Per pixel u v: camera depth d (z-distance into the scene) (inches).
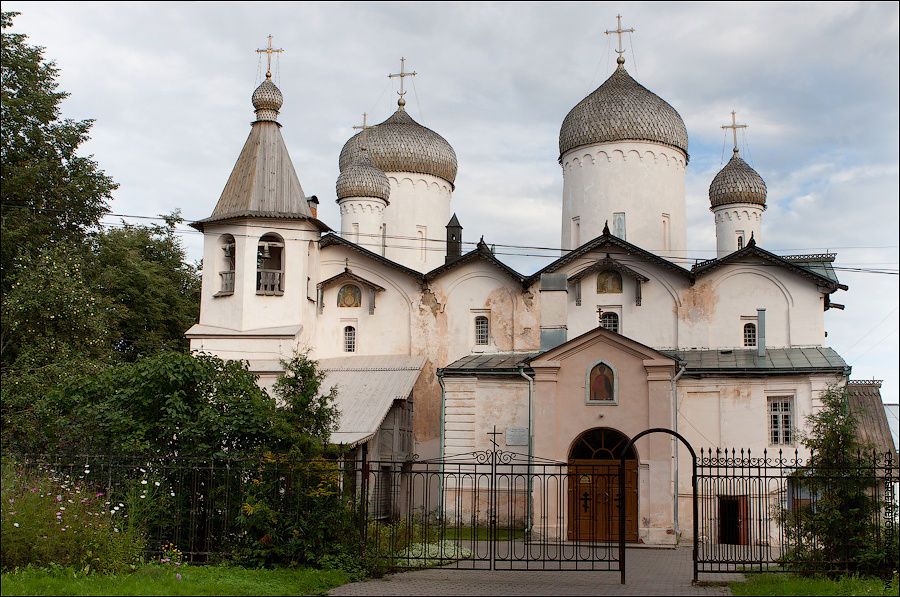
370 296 1451.8
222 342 1350.9
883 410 1357.0
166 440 808.9
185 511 761.6
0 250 1217.4
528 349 1376.7
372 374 1389.0
